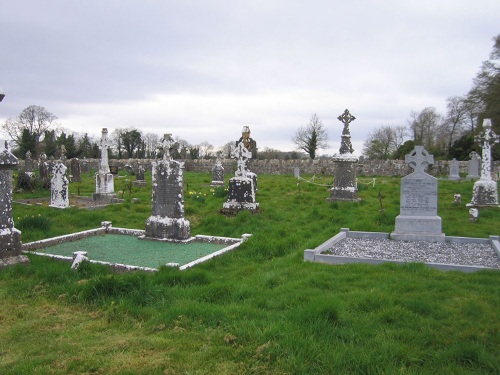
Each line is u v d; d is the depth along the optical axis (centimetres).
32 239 1026
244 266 785
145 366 392
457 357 400
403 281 648
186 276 655
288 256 843
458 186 2336
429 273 700
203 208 1526
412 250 922
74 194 2131
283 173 3778
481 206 1536
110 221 1204
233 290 598
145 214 1430
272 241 945
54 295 591
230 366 392
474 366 388
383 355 398
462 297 576
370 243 998
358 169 3547
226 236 1107
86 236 1073
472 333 448
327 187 2328
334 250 914
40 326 491
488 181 1616
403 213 1066
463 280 664
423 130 6688
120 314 514
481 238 1004
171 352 419
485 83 3644
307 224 1228
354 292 593
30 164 3008
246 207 1415
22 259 751
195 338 448
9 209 750
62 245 973
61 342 447
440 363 393
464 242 1009
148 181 2925
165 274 657
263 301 558
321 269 739
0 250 727
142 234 1091
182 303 537
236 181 1438
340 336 444
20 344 446
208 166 4097
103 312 525
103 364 396
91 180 2995
